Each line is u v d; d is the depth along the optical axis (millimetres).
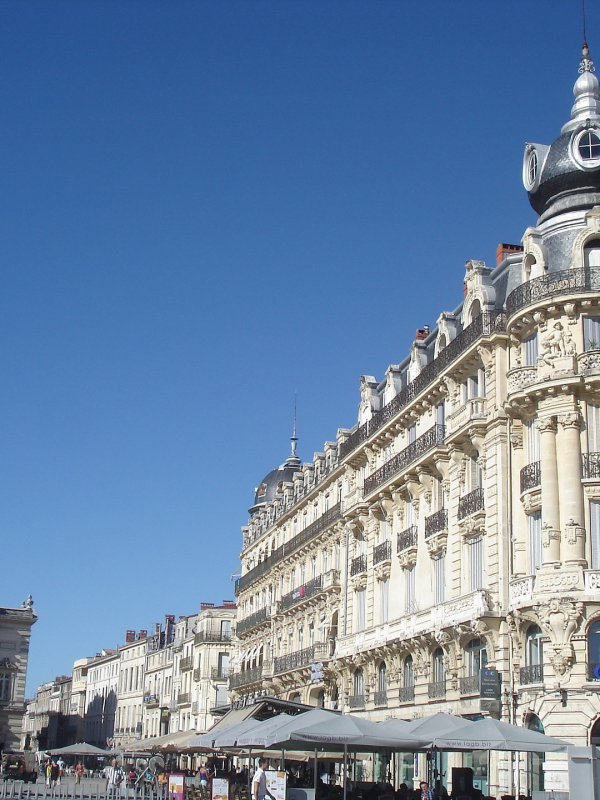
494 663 38562
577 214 40844
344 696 56000
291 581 73938
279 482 86375
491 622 38719
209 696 97250
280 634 74000
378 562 53250
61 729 166250
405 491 50875
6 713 99688
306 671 63844
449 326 48062
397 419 52438
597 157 41344
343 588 59500
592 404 37812
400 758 48531
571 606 35188
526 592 37281
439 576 46000
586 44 45844
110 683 143250
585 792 20125
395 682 49062
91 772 94688
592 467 36938
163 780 57094
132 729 126062
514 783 36875
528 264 41125
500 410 40750
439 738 29391
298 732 29219
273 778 31891
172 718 108625
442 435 46062
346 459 60281
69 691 169750
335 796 36781
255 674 76062
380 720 50281
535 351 39969
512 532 39594
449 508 44844
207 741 38094
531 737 29766
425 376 48906
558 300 38406
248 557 91812
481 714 39250
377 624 52875
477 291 44281
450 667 42656
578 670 35000
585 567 35969
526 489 38906
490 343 41750
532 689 36312
